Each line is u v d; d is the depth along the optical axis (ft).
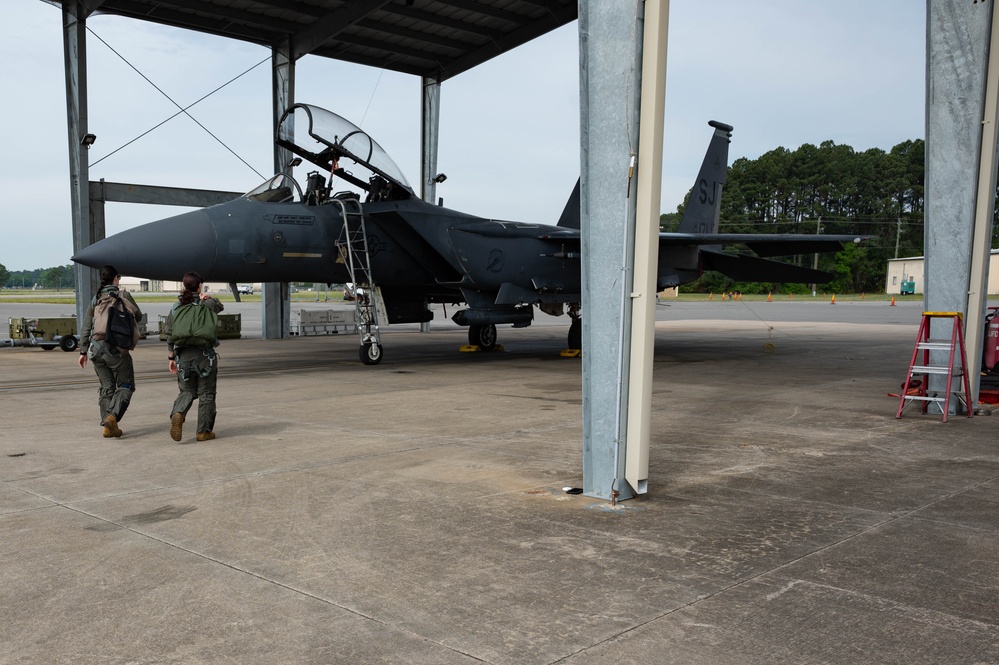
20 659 8.49
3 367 44.39
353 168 42.50
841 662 8.39
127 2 56.70
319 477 17.12
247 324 96.73
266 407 28.19
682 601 10.09
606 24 14.52
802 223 293.64
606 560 11.69
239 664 8.38
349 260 41.88
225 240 38.09
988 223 25.91
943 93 25.88
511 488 16.14
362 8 57.11
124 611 9.81
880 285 268.82
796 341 63.46
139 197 59.62
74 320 57.11
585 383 15.43
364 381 36.60
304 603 10.05
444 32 66.03
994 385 29.30
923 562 11.60
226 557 11.85
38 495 15.64
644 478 15.37
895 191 293.43
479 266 44.11
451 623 9.43
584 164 15.03
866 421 24.99
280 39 64.95
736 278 54.90
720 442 21.43
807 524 13.60
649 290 14.64
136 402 29.53
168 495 15.60
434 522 13.67
